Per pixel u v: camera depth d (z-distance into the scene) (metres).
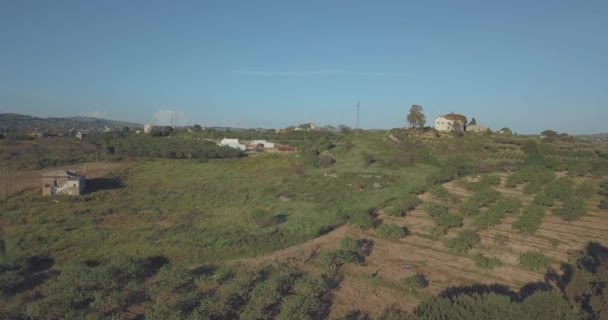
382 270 28.94
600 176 56.72
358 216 39.72
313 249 33.16
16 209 49.00
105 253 32.31
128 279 26.92
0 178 66.94
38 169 77.19
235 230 39.00
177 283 25.14
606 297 18.66
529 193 48.53
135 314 22.52
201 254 32.06
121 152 99.62
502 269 28.92
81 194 57.22
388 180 58.97
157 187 63.91
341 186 57.97
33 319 21.53
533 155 70.81
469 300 19.34
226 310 21.97
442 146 81.38
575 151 76.75
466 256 31.38
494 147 78.88
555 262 29.80
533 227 35.94
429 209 41.47
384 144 86.81
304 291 23.88
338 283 26.95
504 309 18.33
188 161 92.06
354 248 31.03
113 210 48.03
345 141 100.69
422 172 63.31
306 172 70.19
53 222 42.44
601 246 32.66
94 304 22.70
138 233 37.66
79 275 25.80
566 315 17.78
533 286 26.34
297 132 151.75
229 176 73.00
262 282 25.52
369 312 23.16
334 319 22.28
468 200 45.81
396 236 35.09
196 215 46.06
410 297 25.08
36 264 30.72
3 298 24.48
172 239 35.66
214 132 162.00
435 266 29.66
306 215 44.16
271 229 39.31
